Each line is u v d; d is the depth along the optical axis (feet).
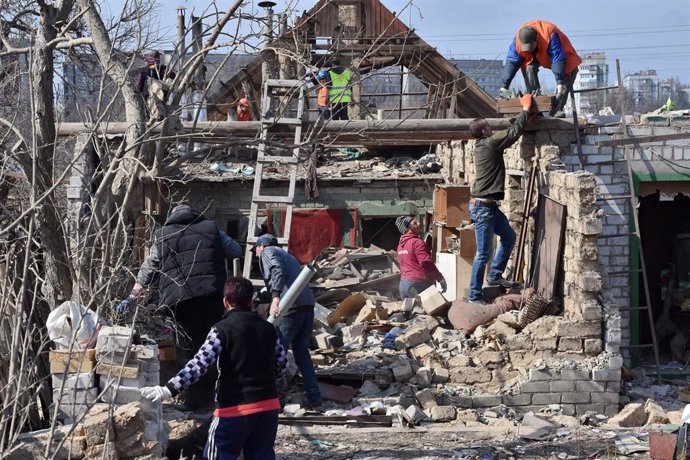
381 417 28.17
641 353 41.98
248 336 18.93
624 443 26.04
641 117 38.75
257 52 29.40
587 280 31.48
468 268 38.22
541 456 25.18
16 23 31.22
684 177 37.99
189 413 26.86
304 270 23.66
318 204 55.01
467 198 43.34
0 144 22.65
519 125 34.37
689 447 21.56
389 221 58.03
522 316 32.63
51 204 22.91
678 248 45.65
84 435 19.26
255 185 35.17
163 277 26.48
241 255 27.96
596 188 31.53
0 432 17.80
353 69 34.76
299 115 35.47
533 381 31.07
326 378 30.86
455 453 25.25
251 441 19.27
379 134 36.88
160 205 36.19
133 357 20.83
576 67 36.76
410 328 33.65
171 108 29.07
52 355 20.68
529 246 38.27
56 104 28.12
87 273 23.95
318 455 25.00
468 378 31.32
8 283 20.36
